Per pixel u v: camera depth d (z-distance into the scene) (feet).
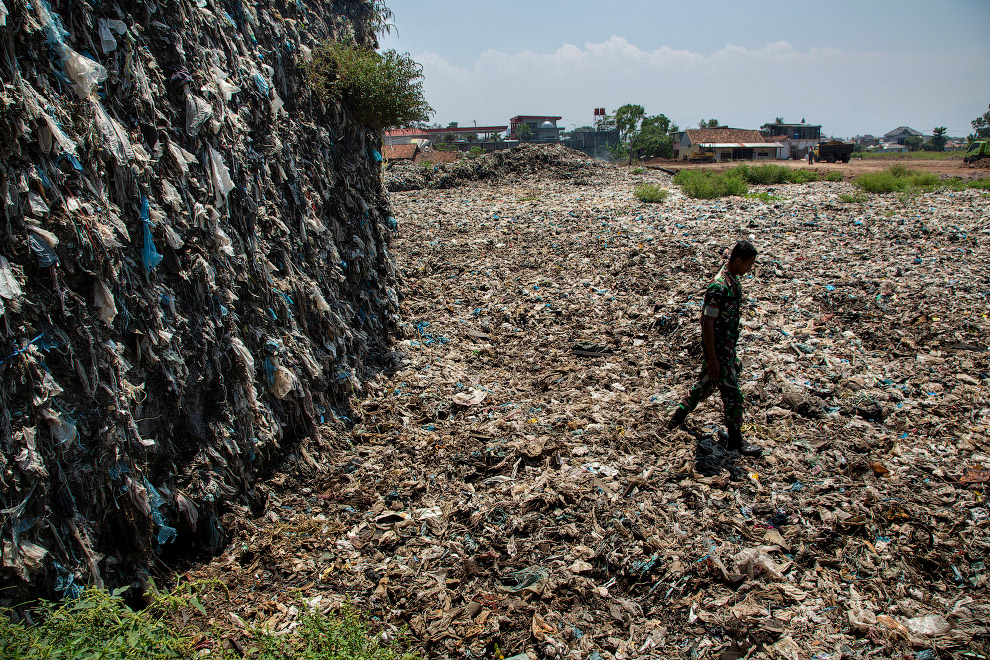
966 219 40.42
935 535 11.79
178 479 11.89
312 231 18.10
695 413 17.01
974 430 15.31
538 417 17.33
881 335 21.65
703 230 38.52
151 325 11.54
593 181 77.92
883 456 14.55
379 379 19.70
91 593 8.82
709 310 14.35
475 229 43.37
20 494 8.88
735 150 238.07
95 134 10.76
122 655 7.71
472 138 322.75
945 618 9.94
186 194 12.89
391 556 12.24
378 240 23.12
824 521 12.28
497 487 14.16
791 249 33.37
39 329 9.52
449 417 17.70
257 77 15.89
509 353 22.39
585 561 11.72
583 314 25.54
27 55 9.70
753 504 13.00
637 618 10.46
